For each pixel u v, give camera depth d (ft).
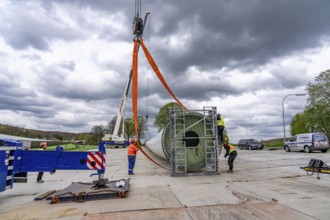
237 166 43.73
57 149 24.03
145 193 23.61
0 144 22.86
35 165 23.40
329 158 52.34
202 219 15.94
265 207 18.21
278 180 28.96
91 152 24.13
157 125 183.83
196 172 36.19
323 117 136.77
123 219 16.29
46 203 21.01
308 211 17.08
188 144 37.93
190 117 38.73
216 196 21.80
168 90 41.83
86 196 21.31
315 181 27.86
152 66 41.93
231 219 15.84
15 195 24.62
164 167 44.88
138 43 44.68
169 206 18.97
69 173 40.37
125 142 131.64
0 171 20.43
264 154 69.31
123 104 125.18
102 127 214.07
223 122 40.22
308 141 72.28
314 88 139.64
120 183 24.13
